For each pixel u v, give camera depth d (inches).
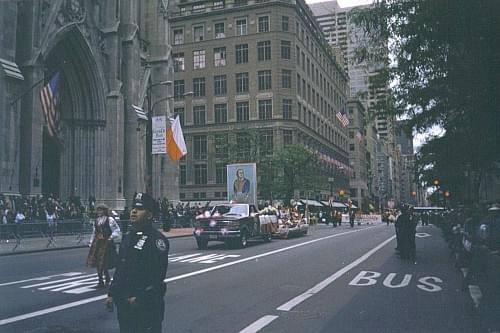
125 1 1665.8
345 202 3708.2
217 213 845.2
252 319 293.1
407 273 503.2
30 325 276.7
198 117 2842.0
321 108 3331.7
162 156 1866.4
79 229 967.6
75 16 1363.2
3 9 1127.0
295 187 2166.6
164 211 1298.0
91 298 359.9
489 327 266.1
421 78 518.6
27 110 1186.6
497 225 309.0
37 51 1212.5
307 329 269.7
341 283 435.5
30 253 745.0
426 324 283.4
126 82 1633.9
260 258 650.2
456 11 370.0
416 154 966.4
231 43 2797.7
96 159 1454.2
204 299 357.1
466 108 467.2
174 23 2930.6
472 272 377.4
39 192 1189.7
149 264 157.6
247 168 1291.8
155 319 159.0
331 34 3570.4
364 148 4645.7
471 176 1043.9
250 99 2726.4
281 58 2711.6
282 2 2723.9
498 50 372.2
